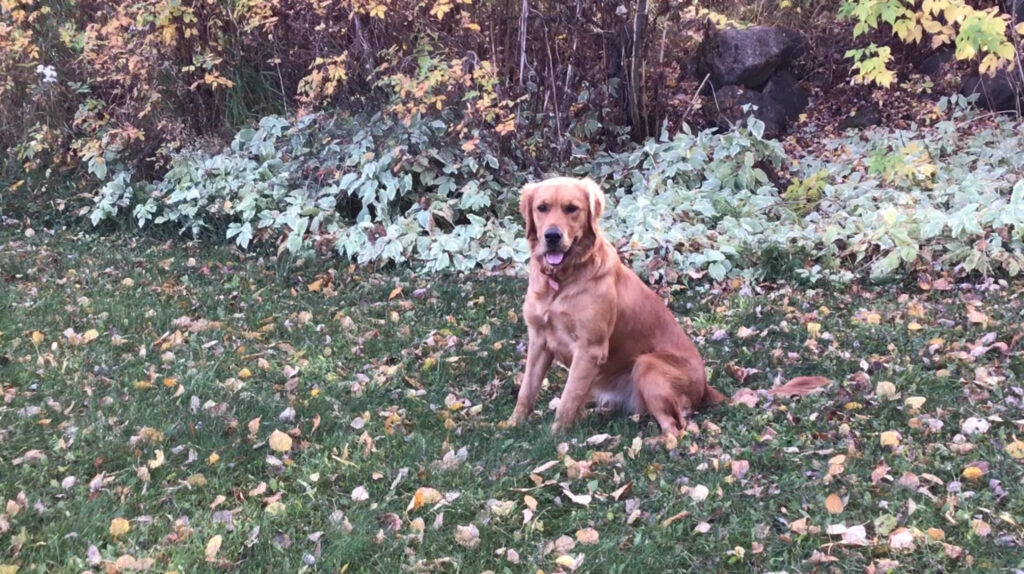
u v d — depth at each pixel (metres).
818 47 6.93
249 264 4.09
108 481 2.10
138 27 4.69
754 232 4.07
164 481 2.12
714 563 1.82
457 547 1.89
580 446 2.31
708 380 2.83
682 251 3.90
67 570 1.75
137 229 4.63
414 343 3.16
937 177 4.64
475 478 2.16
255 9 4.63
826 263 3.82
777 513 1.97
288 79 5.24
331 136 4.59
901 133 5.43
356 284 3.88
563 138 4.70
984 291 3.54
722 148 4.63
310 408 2.55
